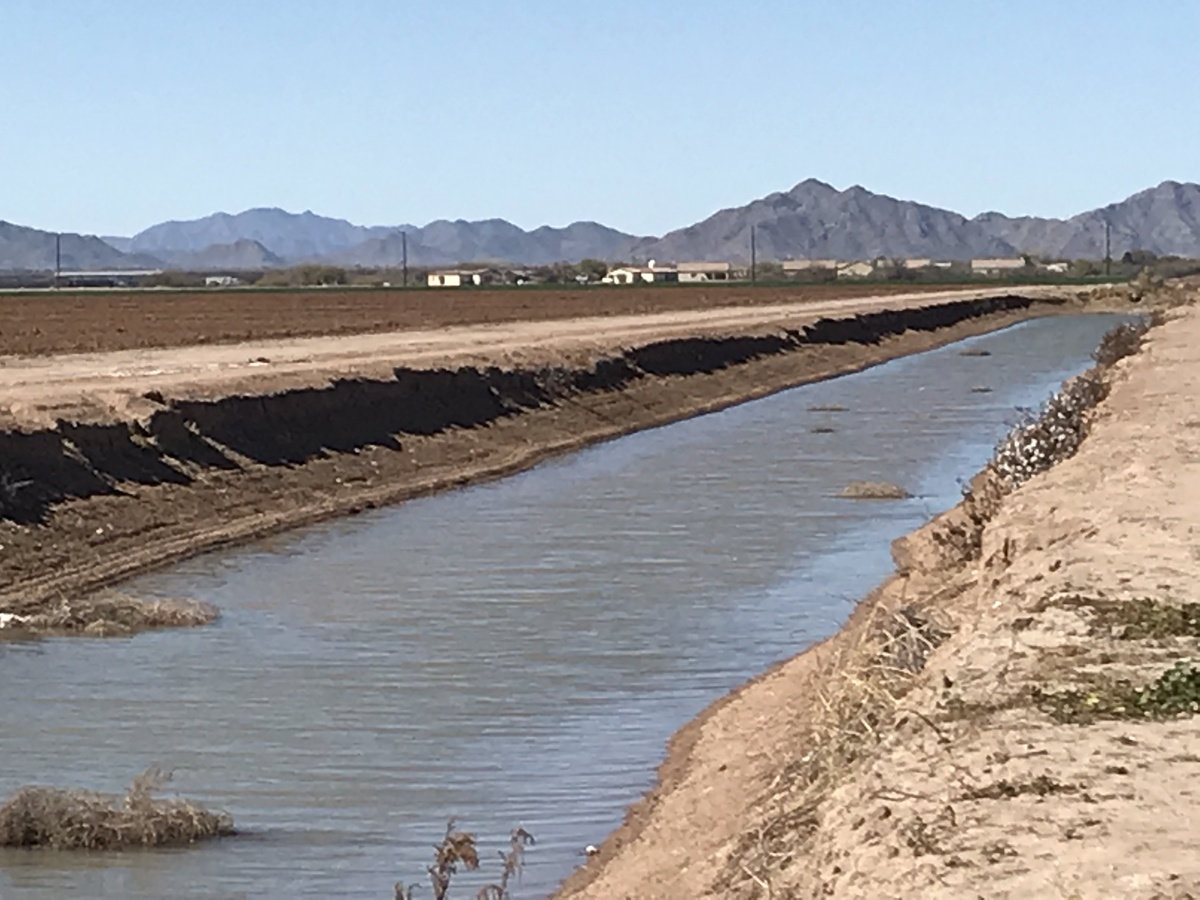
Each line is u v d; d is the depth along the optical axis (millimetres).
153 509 26047
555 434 40781
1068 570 13211
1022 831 7922
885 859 7969
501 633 19328
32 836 12336
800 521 27500
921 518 27625
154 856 12133
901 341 78438
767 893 8633
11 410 26234
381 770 14164
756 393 54219
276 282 189750
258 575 23078
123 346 53125
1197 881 7066
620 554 24531
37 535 23203
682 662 17938
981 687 10438
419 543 25719
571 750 14773
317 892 11453
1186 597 12141
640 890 11031
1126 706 9734
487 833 12664
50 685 16938
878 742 10031
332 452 32625
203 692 16688
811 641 18844
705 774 13633
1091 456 20078
